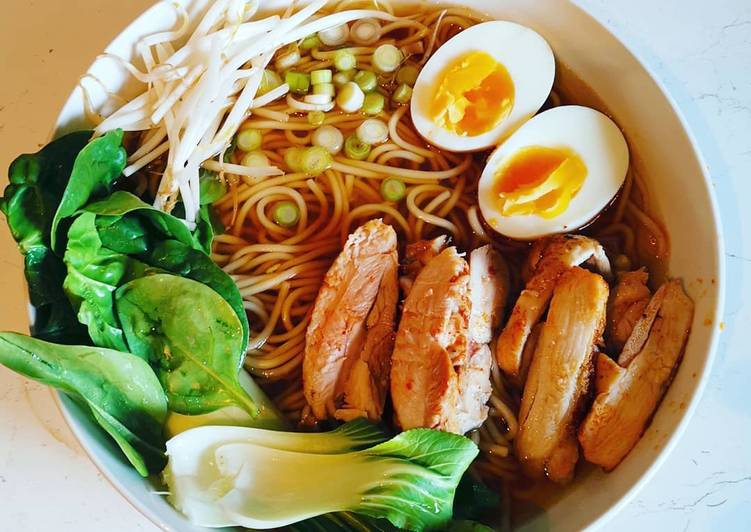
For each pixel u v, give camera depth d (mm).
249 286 231
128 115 220
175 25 227
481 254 224
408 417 196
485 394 210
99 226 200
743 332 230
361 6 255
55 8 255
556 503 204
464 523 185
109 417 185
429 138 242
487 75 236
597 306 203
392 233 222
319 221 243
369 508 184
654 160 228
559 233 230
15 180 196
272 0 241
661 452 184
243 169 235
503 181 233
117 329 198
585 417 202
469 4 246
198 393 199
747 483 218
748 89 252
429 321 202
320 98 244
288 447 194
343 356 212
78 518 213
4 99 246
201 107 219
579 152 231
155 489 188
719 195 240
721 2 260
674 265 218
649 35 258
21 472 215
